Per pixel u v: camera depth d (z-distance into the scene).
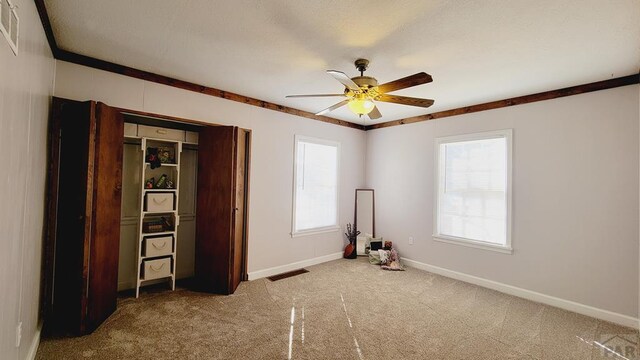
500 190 3.80
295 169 4.41
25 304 1.86
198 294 3.35
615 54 2.45
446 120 4.34
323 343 2.38
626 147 2.88
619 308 2.87
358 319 2.82
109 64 2.84
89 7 1.96
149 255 3.28
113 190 2.73
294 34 2.25
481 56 2.54
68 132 2.52
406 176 4.85
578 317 2.98
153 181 3.50
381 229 5.18
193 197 4.01
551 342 2.48
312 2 1.84
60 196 2.53
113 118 2.69
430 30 2.14
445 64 2.72
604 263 2.98
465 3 1.81
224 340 2.38
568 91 3.22
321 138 4.80
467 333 2.60
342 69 2.89
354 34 2.22
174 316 2.78
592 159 3.07
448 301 3.31
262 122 4.03
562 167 3.26
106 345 2.27
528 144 3.51
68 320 2.43
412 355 2.24
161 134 3.62
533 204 3.46
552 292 3.28
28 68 1.69
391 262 4.58
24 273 1.80
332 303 3.17
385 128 5.21
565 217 3.23
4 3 1.18
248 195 3.86
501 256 3.70
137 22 2.14
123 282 3.43
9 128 1.37
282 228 4.26
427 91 3.47
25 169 1.72
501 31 2.13
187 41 2.41
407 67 2.80
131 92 2.98
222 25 2.15
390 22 2.05
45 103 2.26
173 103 3.25
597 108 3.05
